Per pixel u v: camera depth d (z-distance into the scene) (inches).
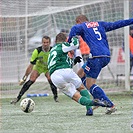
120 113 1109.1
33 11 1637.6
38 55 1376.7
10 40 1786.4
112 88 1815.9
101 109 1202.6
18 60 1850.4
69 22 1887.3
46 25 1865.2
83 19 1063.6
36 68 1391.5
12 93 1749.5
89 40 1044.5
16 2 1579.7
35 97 1621.6
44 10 1653.5
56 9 1669.5
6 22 1743.4
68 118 1031.6
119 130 839.7
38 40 1939.0
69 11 1883.6
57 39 1047.6
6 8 1576.0
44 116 1079.0
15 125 930.7
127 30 1750.7
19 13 1615.4
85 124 927.7
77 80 1015.6
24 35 1797.5
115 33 1989.4
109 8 1846.7
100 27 1060.5
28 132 834.8
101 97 1045.2
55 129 865.5
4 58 1838.1
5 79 1831.9
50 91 1801.2
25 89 1365.7
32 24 1822.1
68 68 1019.3
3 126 916.0
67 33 1889.8
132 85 1907.0
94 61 1035.3
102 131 831.1
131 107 1245.1
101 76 1983.3
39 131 844.0
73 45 1010.7
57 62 1017.5
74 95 1009.5
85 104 1000.9
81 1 1685.5
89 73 1044.5
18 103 1422.2
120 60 2075.5
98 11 1857.8
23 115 1103.6
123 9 1827.0
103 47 1044.5
